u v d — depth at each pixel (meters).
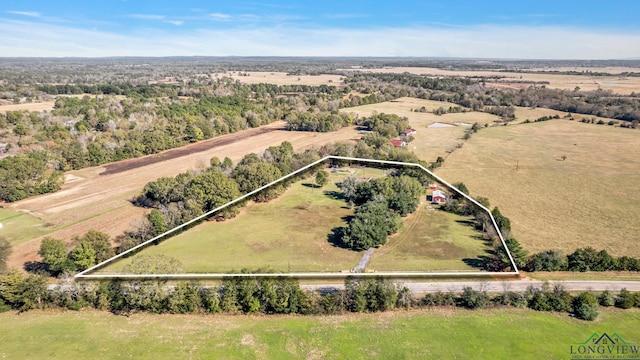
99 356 32.81
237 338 35.00
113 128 103.00
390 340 34.59
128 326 36.44
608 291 38.94
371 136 95.38
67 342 34.31
